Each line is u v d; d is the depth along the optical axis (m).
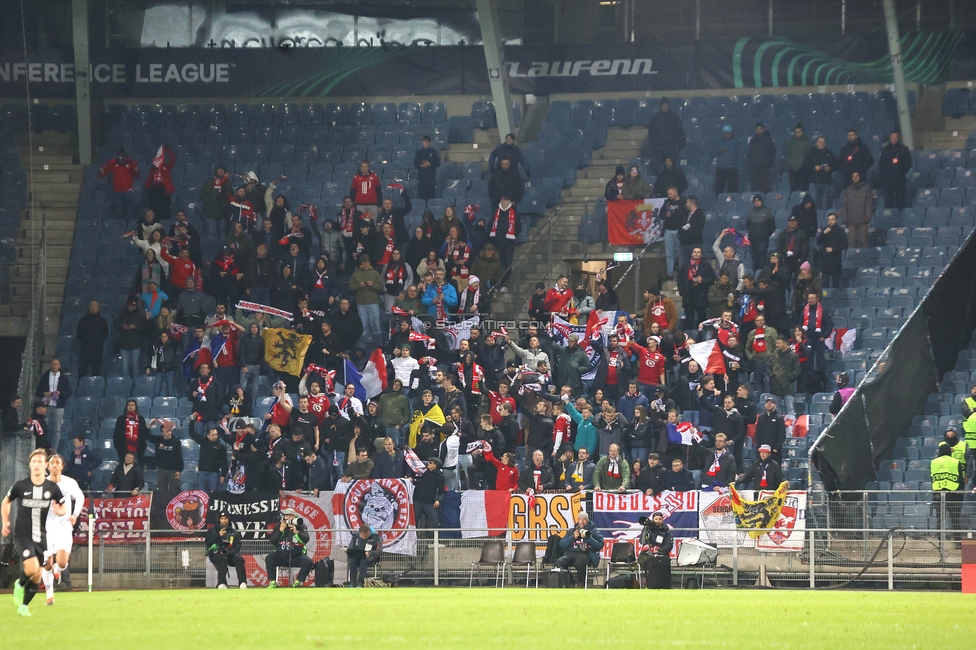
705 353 56.75
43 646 18.50
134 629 21.84
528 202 70.12
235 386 59.44
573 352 57.94
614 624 22.41
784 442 55.00
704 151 72.06
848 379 56.25
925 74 72.38
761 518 46.56
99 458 54.72
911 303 62.12
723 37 75.06
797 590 42.84
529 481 50.19
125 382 61.12
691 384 56.41
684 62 74.19
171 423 53.44
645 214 65.50
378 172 73.50
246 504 48.75
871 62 72.62
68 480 28.08
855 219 64.56
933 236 65.00
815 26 74.38
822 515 47.56
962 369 57.62
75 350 64.88
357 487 48.81
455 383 56.00
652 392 56.09
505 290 65.88
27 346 62.06
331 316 59.84
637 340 59.81
